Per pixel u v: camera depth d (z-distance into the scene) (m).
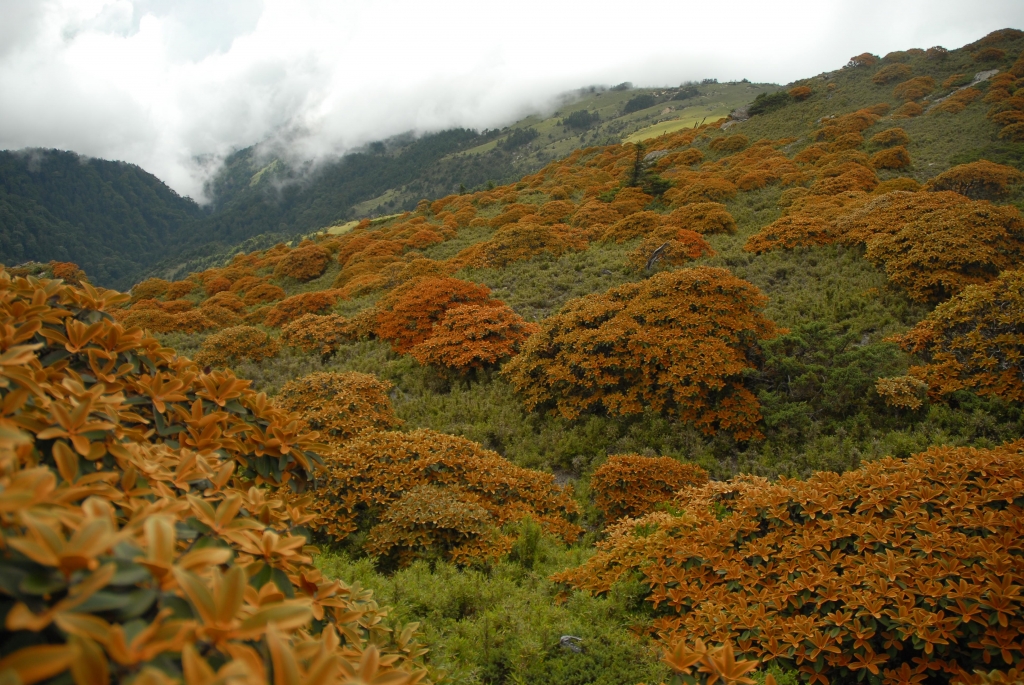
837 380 8.20
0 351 1.79
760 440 8.09
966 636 2.98
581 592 4.14
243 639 1.24
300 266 33.72
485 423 9.48
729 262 16.73
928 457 4.40
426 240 30.41
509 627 3.78
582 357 9.51
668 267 16.92
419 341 13.66
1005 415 7.52
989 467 3.96
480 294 14.59
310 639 1.81
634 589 4.06
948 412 7.71
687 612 3.83
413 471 6.28
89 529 1.11
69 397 1.84
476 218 34.50
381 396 9.70
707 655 2.55
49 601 1.05
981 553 3.21
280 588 1.77
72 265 40.38
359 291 22.88
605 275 17.70
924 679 3.05
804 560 3.64
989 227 12.96
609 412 9.02
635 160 31.45
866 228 15.66
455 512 5.31
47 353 2.05
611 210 27.05
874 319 11.33
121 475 1.75
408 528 5.18
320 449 2.75
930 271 12.17
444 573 4.69
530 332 12.27
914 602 3.07
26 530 1.15
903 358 9.26
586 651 3.45
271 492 2.73
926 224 13.73
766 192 27.33
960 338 8.63
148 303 27.64
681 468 6.83
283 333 15.84
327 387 9.70
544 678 3.24
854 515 3.91
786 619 3.37
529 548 5.32
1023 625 2.84
